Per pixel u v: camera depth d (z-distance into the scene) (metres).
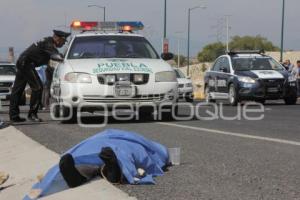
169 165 7.21
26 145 9.55
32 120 12.88
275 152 8.08
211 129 10.98
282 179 6.38
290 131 10.69
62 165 6.34
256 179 6.39
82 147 6.60
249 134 10.17
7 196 7.09
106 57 12.98
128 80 12.02
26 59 12.62
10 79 23.45
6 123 12.60
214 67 22.47
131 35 13.69
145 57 13.14
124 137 6.68
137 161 6.47
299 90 24.69
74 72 12.04
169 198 5.70
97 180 6.43
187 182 6.32
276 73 20.30
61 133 10.67
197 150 8.32
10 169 8.38
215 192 5.87
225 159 7.58
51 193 6.47
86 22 14.48
